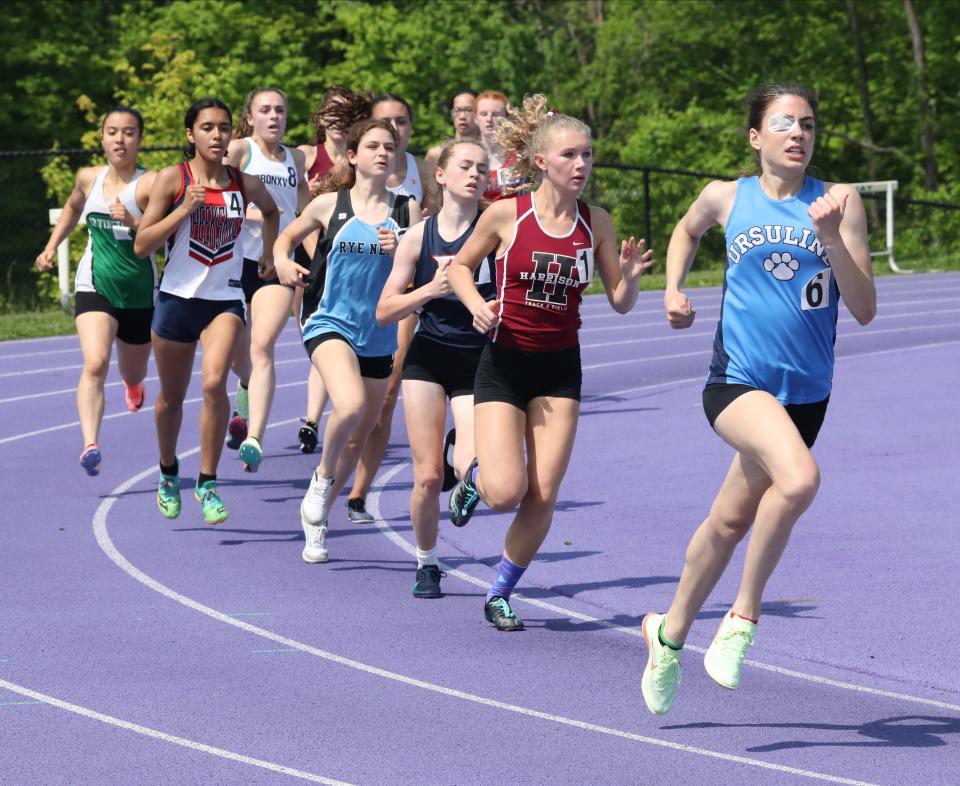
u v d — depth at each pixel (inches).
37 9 2175.2
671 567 448.5
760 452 277.4
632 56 2689.5
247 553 472.7
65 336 1111.6
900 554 455.2
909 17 2539.4
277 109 607.5
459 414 395.9
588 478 595.5
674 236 316.2
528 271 347.3
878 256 1881.2
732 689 302.7
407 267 394.6
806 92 290.0
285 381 900.0
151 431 722.2
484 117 591.5
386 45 2317.9
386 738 297.3
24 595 418.9
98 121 1638.8
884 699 323.3
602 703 320.5
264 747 291.9
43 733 301.1
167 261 476.7
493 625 386.3
